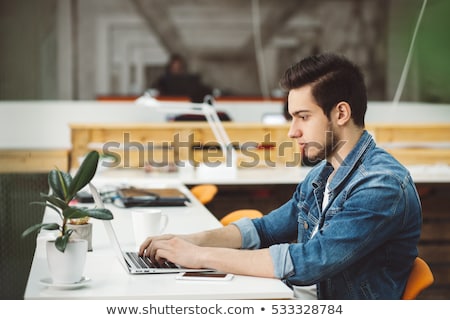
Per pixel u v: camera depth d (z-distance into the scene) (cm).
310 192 211
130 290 160
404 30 958
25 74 920
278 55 982
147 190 345
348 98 185
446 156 500
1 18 910
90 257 199
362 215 175
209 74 974
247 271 175
